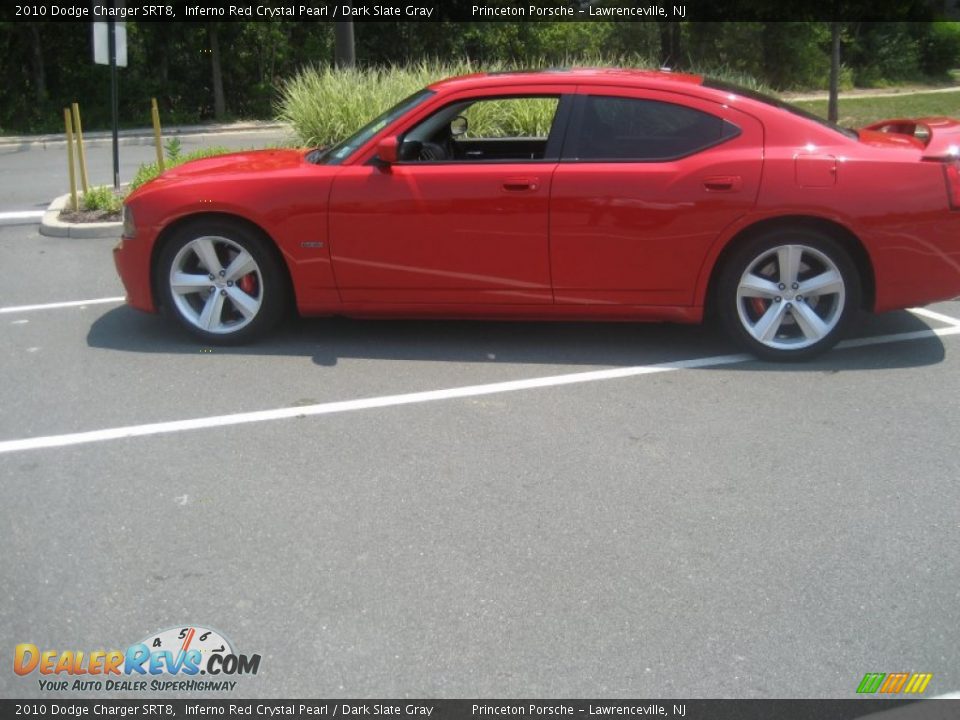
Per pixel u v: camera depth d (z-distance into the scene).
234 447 4.64
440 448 4.62
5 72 23.73
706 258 5.54
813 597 3.41
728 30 26.14
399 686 2.99
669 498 4.12
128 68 24.62
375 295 5.85
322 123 12.27
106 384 5.49
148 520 3.97
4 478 4.34
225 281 6.02
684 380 5.50
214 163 6.35
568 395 5.29
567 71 5.91
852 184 5.36
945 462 4.44
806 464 4.43
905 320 6.63
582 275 5.64
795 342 5.71
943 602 3.38
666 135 5.56
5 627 3.28
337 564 3.63
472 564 3.63
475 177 5.59
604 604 3.38
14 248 9.12
